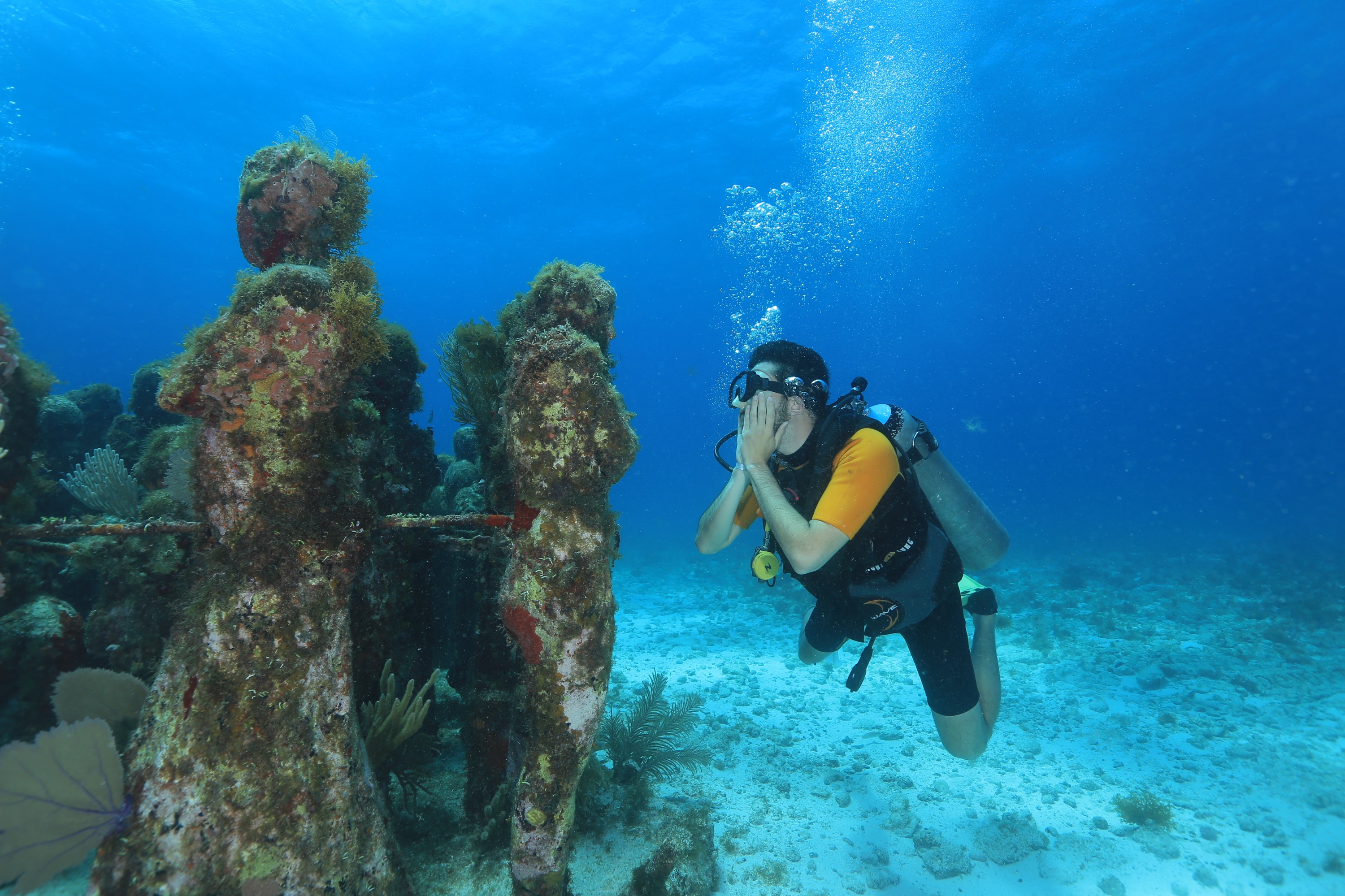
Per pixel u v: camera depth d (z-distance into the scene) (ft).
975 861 10.53
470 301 180.75
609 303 7.39
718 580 41.86
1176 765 14.03
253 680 5.47
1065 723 16.47
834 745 14.88
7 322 7.02
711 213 122.01
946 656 10.09
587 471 6.40
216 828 5.24
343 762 5.86
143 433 14.57
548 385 6.28
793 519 7.51
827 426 8.49
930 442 10.57
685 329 221.46
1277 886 10.08
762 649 23.81
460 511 14.56
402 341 10.50
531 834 6.49
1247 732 15.60
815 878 9.78
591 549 6.52
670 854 8.51
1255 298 206.28
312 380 5.65
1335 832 11.35
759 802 11.90
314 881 5.42
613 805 10.12
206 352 5.46
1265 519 70.44
